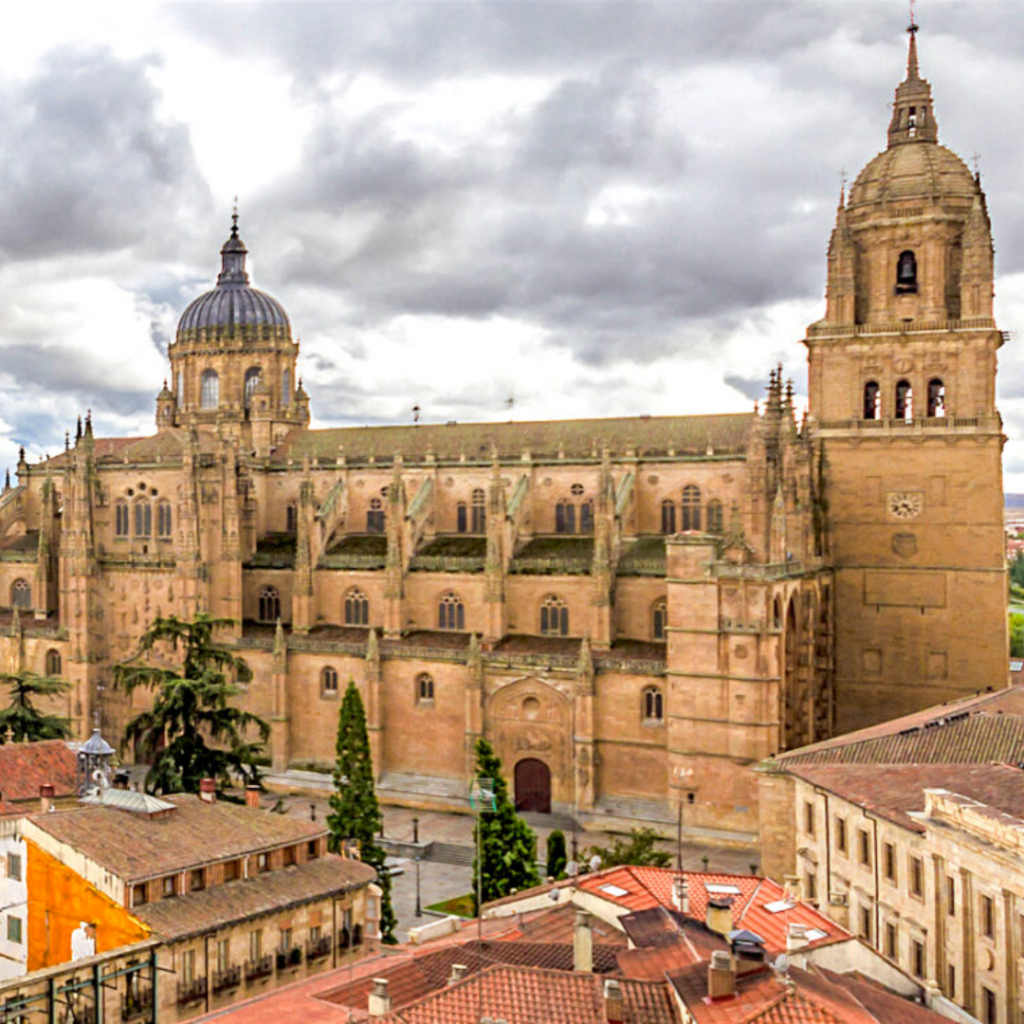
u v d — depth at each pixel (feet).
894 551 390.01
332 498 448.65
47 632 453.99
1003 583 377.30
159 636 312.50
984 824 175.94
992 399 378.94
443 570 407.03
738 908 183.01
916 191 387.34
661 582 372.79
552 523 421.59
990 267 377.71
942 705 333.01
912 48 403.34
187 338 538.88
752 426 387.34
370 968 166.50
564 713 364.17
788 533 368.48
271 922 188.44
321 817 359.46
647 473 408.26
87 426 458.09
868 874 212.23
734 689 331.98
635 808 349.82
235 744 297.94
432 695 387.34
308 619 421.18
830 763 245.86
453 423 466.70
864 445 392.27
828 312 399.65
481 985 134.31
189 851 191.11
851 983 140.67
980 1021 173.17
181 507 428.15
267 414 505.66
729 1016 118.21
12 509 515.09
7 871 196.54
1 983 144.36
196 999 175.73
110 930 178.29
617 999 125.90
